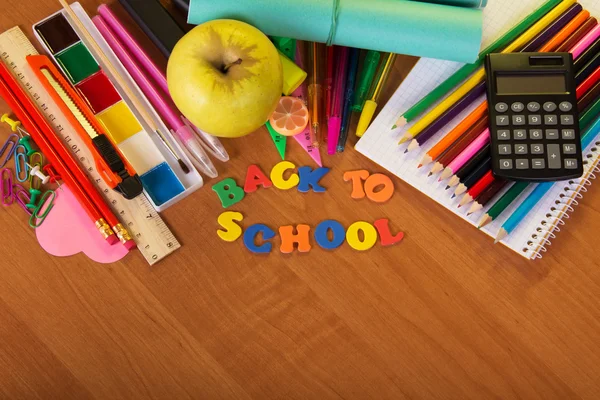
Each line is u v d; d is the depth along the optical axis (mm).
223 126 676
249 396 705
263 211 756
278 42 782
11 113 766
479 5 747
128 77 778
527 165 726
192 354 711
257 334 720
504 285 744
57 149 740
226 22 655
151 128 762
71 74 772
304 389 708
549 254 752
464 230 759
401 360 719
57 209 743
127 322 715
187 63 643
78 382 699
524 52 764
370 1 718
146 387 702
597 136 777
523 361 723
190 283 730
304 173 768
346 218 758
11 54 782
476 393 714
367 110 775
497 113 740
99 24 783
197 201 754
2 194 743
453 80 768
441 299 737
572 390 717
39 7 802
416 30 720
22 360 700
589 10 818
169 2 803
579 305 740
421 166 753
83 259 729
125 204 742
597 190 773
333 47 798
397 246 751
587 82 771
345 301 733
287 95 775
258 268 739
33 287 718
